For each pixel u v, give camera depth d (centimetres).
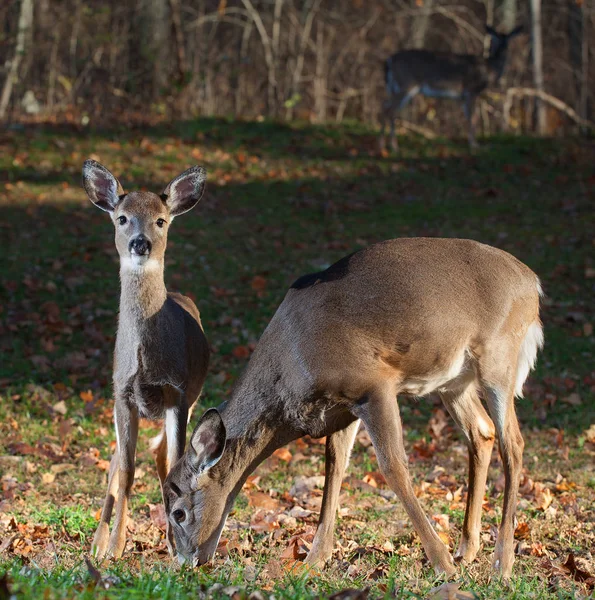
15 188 2302
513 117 3359
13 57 2975
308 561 806
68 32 3039
